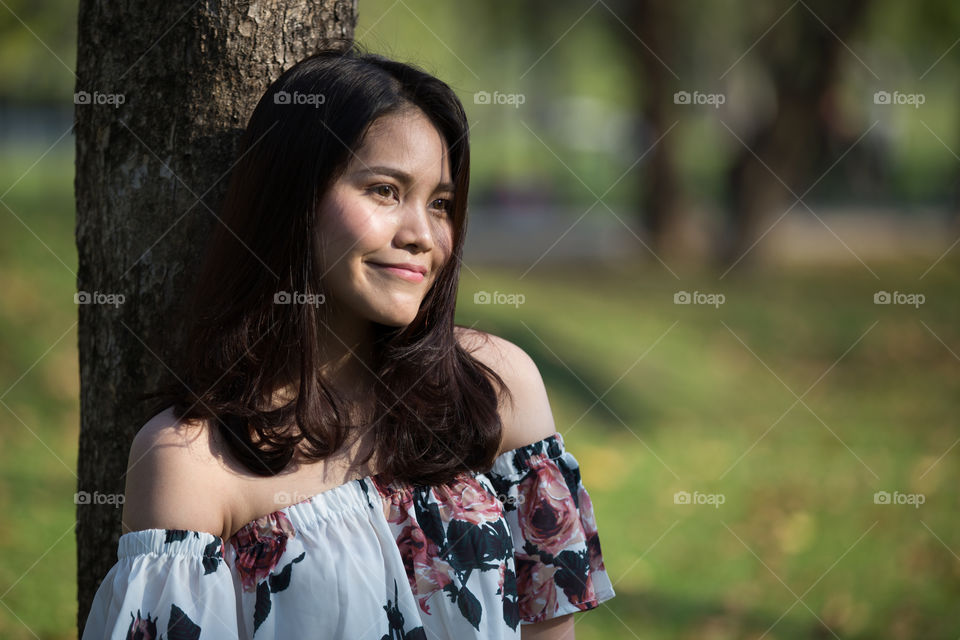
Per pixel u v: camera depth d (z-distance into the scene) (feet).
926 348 33.83
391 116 6.17
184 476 5.97
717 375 30.89
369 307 6.22
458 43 56.95
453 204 6.63
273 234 6.25
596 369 29.14
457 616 6.26
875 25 51.26
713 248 50.47
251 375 6.29
